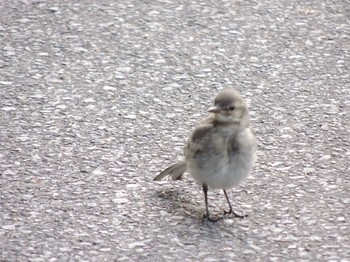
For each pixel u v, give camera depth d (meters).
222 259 10.38
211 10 17.06
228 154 10.89
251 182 12.13
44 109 14.02
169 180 12.24
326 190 11.91
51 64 15.37
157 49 15.80
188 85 14.74
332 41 16.09
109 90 14.59
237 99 10.84
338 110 14.03
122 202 11.65
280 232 10.95
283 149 12.96
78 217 11.30
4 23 16.62
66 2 17.42
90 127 13.53
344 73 15.15
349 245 10.62
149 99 14.34
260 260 10.34
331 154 12.80
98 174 12.31
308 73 15.12
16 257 10.42
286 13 16.98
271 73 15.12
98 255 10.48
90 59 15.52
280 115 13.88
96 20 16.73
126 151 12.91
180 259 10.39
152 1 17.45
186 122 13.72
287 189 11.95
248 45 15.95
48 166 12.48
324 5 17.33
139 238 10.84
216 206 11.59
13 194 11.79
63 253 10.52
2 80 14.84
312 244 10.66
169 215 11.37
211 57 15.58
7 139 13.17
